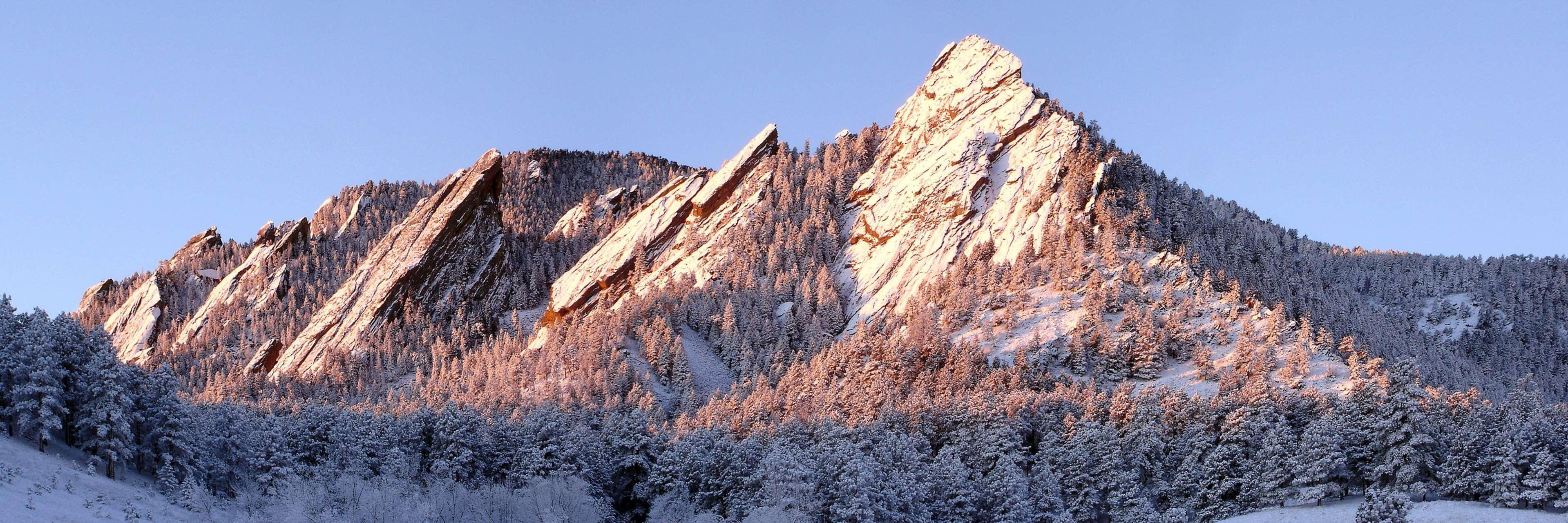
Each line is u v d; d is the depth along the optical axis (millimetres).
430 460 126750
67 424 99688
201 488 98812
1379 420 112688
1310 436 111438
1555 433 104562
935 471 114125
